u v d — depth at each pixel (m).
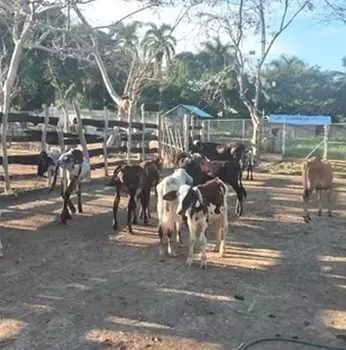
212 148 16.22
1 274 7.04
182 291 6.56
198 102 58.38
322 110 71.81
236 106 58.75
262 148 30.12
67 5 17.58
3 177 13.31
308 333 5.43
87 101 50.66
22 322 5.47
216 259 8.07
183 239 9.23
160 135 22.11
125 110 26.27
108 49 32.19
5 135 13.24
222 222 8.17
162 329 5.39
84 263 7.68
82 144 15.94
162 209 7.96
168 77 48.16
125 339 5.11
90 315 5.70
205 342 5.11
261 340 5.19
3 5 16.67
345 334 5.44
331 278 7.33
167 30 40.88
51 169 14.10
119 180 9.67
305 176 11.54
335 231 10.45
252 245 9.05
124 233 9.66
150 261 7.86
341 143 29.23
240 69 26.53
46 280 6.85
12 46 33.09
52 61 39.50
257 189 16.59
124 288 6.61
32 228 9.84
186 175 8.45
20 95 42.28
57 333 5.22
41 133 14.58
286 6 37.28
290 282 7.09
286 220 11.41
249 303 6.22
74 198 13.23
